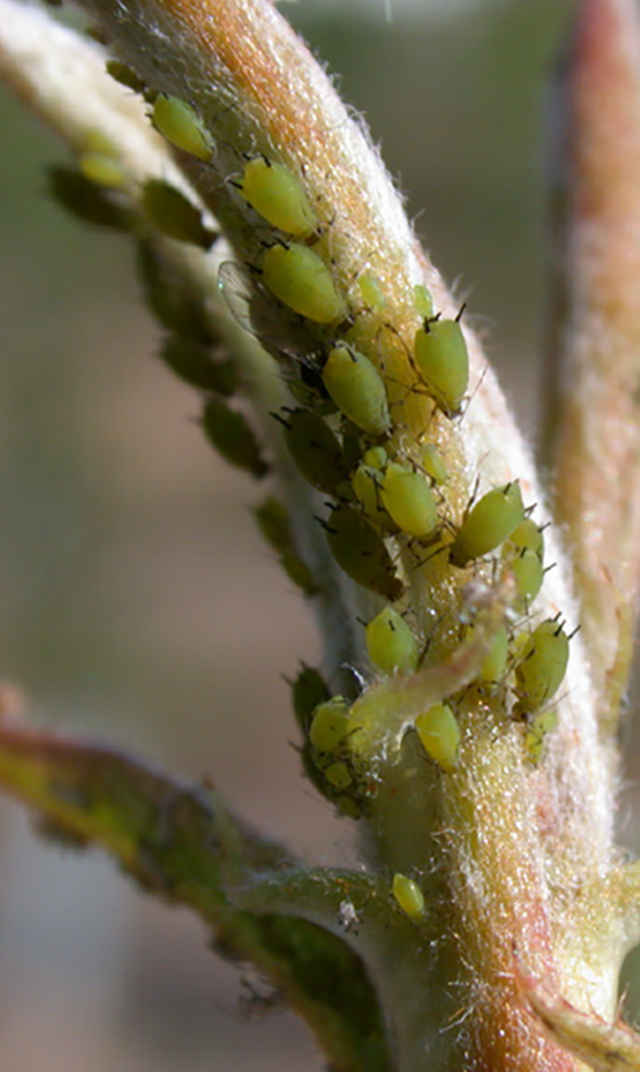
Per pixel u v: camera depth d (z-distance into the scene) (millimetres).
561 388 68
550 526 60
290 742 56
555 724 56
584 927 55
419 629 53
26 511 333
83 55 65
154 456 359
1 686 70
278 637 333
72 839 67
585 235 71
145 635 329
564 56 75
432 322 53
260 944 61
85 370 353
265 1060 243
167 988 265
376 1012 59
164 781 66
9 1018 255
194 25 54
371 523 54
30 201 313
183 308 62
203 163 55
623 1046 51
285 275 53
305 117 54
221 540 350
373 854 55
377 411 53
